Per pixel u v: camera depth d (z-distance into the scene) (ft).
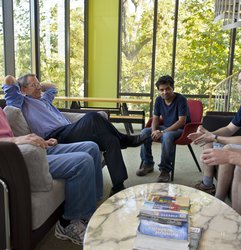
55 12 17.56
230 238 3.28
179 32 19.30
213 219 3.73
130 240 3.22
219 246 3.12
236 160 4.69
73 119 8.82
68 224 5.55
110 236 3.29
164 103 9.65
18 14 14.24
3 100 7.59
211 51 19.39
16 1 13.98
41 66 16.76
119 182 7.07
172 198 4.15
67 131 7.36
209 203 4.22
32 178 4.73
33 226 4.57
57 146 6.80
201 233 3.34
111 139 7.13
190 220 3.64
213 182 7.57
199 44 19.33
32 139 4.89
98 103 19.93
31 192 4.75
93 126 7.19
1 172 4.22
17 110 6.78
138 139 8.37
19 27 14.42
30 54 15.78
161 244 2.99
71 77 19.83
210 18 18.94
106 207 4.03
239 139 6.40
